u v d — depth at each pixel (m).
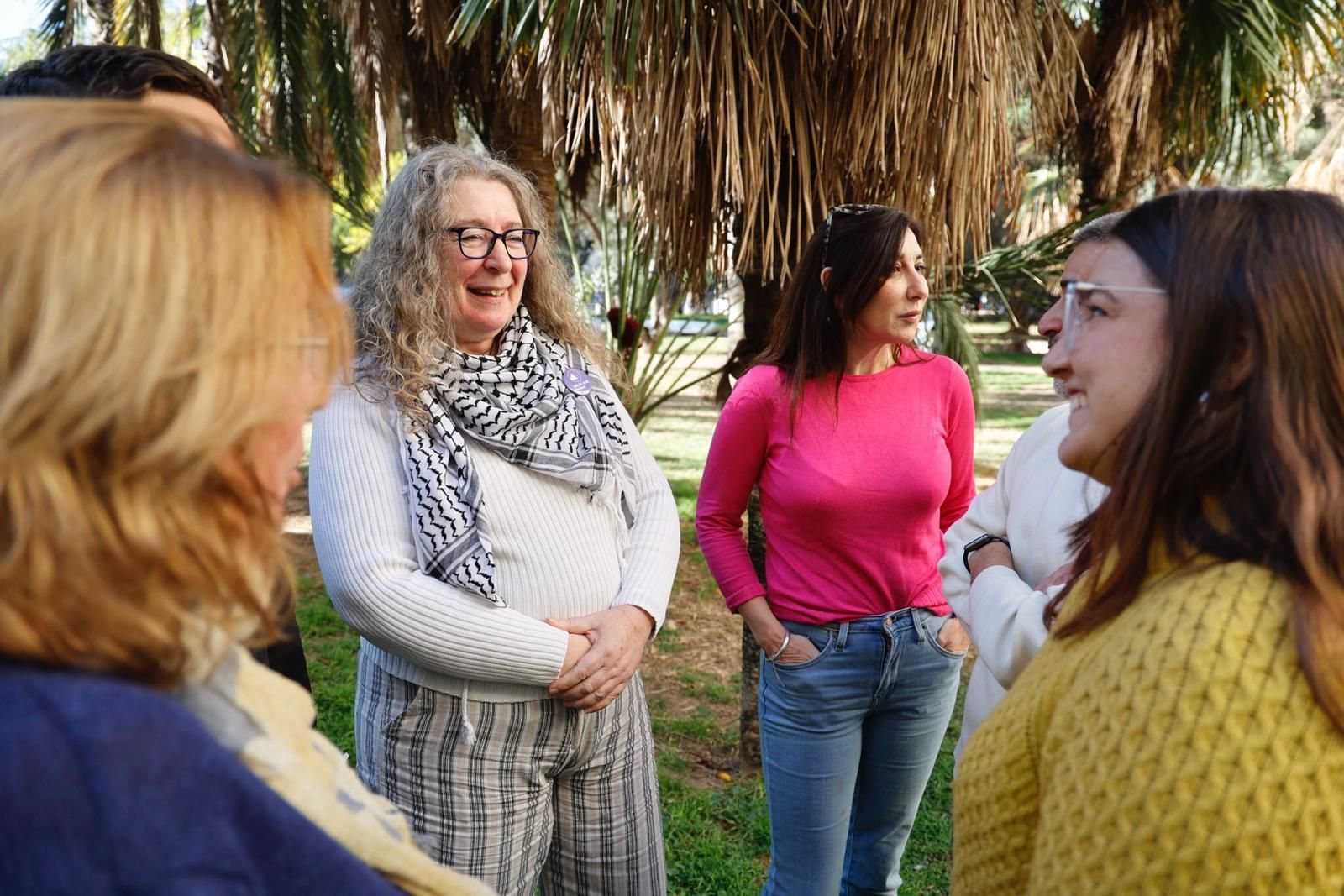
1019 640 1.42
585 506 1.87
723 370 3.29
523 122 4.59
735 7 2.51
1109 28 4.48
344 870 0.63
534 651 1.70
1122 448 0.90
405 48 4.61
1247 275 0.83
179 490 0.61
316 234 0.71
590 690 1.76
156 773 0.56
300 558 6.13
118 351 0.57
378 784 1.79
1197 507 0.86
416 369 1.73
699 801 3.28
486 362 1.80
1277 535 0.79
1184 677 0.77
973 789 0.99
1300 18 4.15
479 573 1.67
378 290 1.78
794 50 2.67
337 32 5.04
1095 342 0.94
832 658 2.21
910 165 2.71
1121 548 0.89
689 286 2.95
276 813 0.61
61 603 0.57
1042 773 0.89
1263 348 0.82
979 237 2.92
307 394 0.72
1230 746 0.74
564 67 2.82
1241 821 0.74
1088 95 4.53
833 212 2.21
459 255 1.77
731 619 5.28
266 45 4.99
